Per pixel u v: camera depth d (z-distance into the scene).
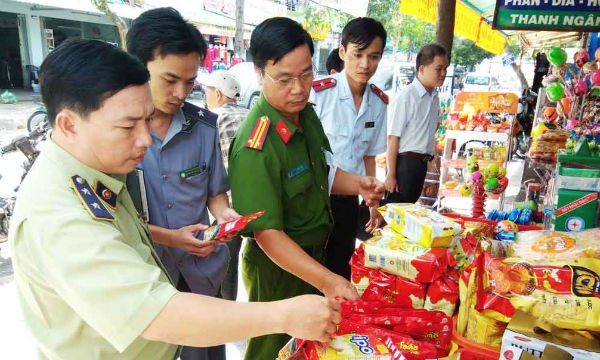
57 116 0.95
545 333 1.16
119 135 0.95
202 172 1.69
